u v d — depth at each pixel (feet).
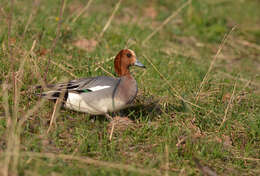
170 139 29.09
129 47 47.14
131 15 61.93
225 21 68.85
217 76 45.80
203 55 52.85
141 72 40.75
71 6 58.44
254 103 38.70
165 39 55.77
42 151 25.95
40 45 42.78
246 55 56.44
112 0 60.18
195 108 34.73
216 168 27.45
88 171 24.17
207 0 76.07
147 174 24.80
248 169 28.02
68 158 25.40
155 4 69.62
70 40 47.19
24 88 33.45
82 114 31.94
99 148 27.30
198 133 32.07
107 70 38.47
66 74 37.29
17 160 22.98
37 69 34.55
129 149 28.25
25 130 28.25
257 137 32.45
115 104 30.32
